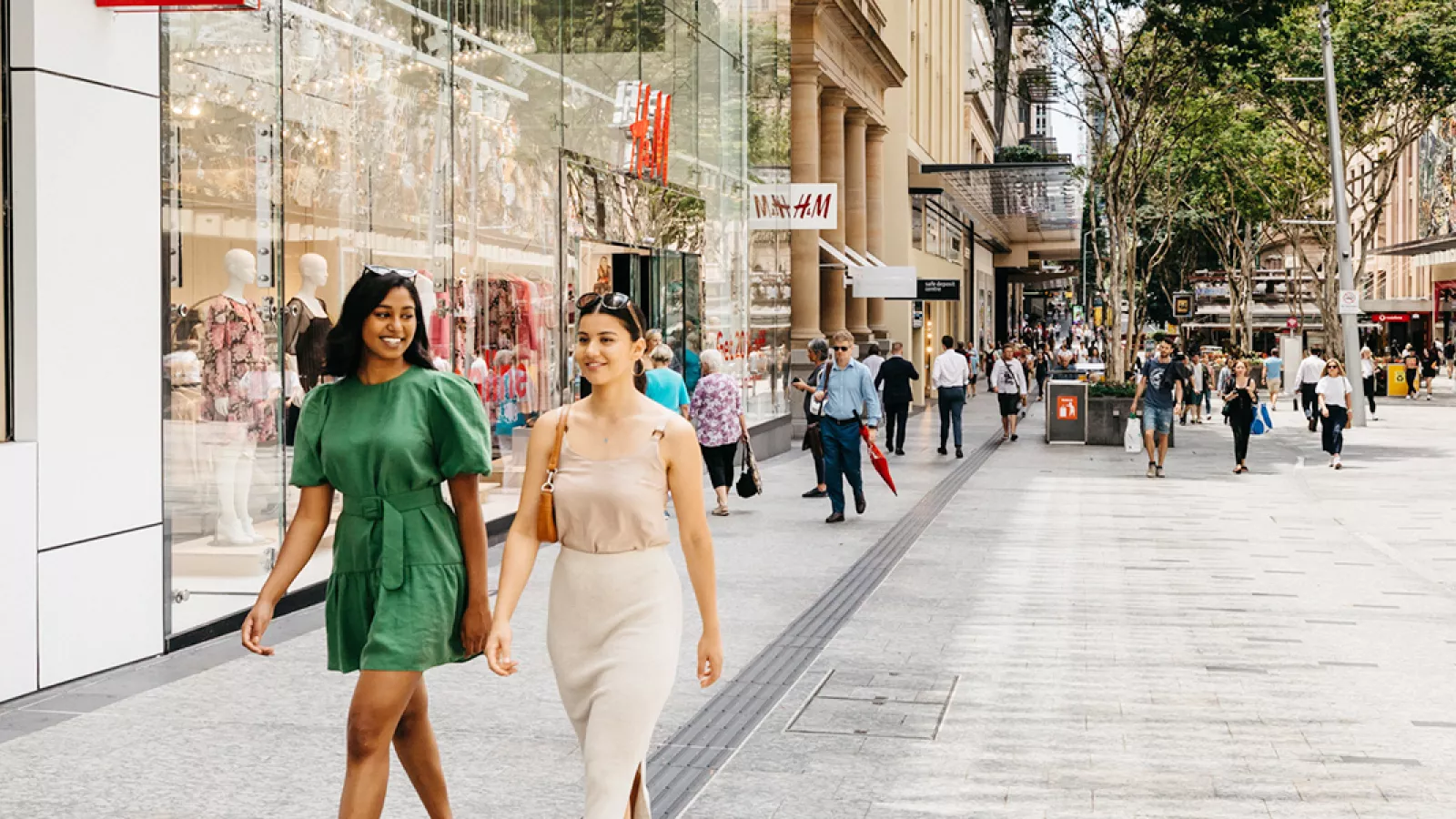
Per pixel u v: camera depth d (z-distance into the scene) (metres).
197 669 7.69
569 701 4.26
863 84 35.06
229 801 5.40
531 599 9.85
